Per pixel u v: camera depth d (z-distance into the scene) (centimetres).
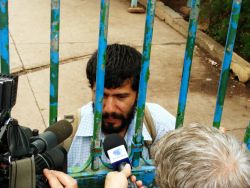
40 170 138
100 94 158
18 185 119
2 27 144
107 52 175
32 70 448
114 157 158
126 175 152
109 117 178
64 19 593
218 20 534
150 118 188
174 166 114
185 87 170
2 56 149
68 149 187
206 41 520
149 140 186
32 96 401
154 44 538
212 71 478
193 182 110
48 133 137
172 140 119
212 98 426
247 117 400
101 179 174
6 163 120
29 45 502
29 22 571
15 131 123
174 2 659
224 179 108
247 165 110
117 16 621
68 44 516
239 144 116
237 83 455
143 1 667
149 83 443
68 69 459
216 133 118
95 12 629
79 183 174
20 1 650
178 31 581
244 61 469
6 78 122
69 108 390
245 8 477
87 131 182
